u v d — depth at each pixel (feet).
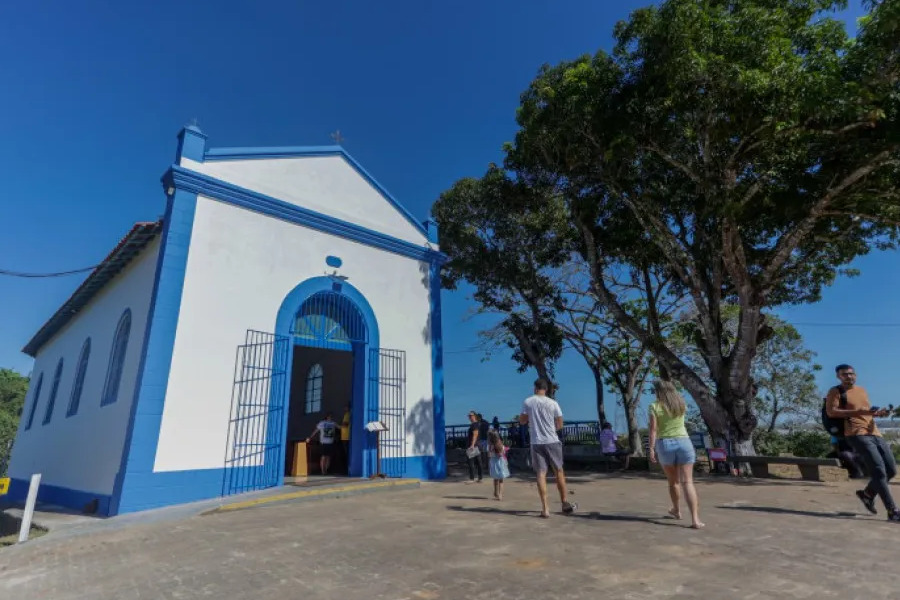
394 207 46.88
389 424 40.88
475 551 15.90
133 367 32.12
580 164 43.70
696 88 34.30
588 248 50.26
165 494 28.45
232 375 32.63
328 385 51.72
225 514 25.67
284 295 36.52
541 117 41.29
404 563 14.93
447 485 37.24
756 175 40.52
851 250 46.57
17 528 29.53
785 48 32.27
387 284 43.98
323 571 14.53
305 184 40.29
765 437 68.74
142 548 18.88
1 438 134.92
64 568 16.79
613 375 73.41
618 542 16.34
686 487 18.65
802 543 15.88
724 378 44.62
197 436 30.37
